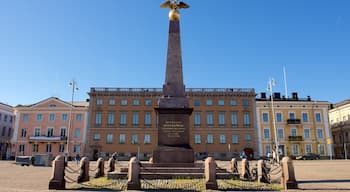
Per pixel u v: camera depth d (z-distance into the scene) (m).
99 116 52.25
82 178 12.73
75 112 53.53
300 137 52.12
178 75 15.94
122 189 10.58
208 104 52.62
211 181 10.54
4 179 15.10
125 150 50.72
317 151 51.75
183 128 14.59
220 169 14.30
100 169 15.20
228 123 51.84
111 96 52.91
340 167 25.69
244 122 51.97
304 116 53.31
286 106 53.41
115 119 52.00
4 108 58.22
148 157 50.16
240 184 11.53
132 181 10.52
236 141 51.16
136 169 10.67
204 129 51.50
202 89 53.22
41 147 52.31
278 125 52.56
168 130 14.55
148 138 51.09
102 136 51.41
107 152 50.75
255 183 12.01
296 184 10.83
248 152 50.59
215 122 51.84
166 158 13.98
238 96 52.94
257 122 52.28
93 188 10.86
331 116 63.03
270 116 52.84
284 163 11.15
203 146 50.84
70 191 10.10
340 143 58.41
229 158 50.16
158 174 12.64
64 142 51.97
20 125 53.59
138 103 52.56
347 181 13.74
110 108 52.47
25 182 13.56
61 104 54.03
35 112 54.00
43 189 10.70
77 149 51.66
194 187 10.72
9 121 59.78
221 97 52.88
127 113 52.19
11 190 10.20
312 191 10.11
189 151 14.09
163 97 15.41
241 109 52.47
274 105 53.34
